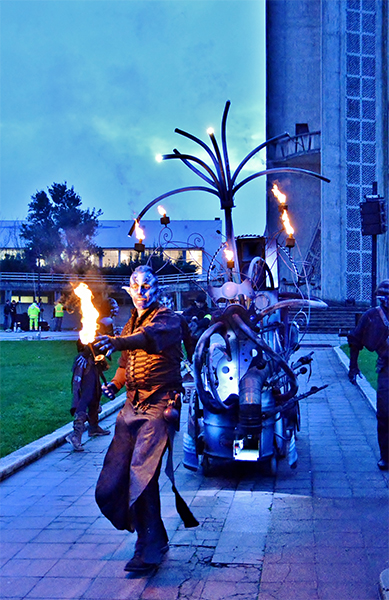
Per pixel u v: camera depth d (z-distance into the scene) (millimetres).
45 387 12047
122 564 4219
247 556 4258
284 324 6891
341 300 29203
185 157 6527
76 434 7281
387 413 6172
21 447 7137
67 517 5133
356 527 4703
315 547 4371
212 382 5785
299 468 6391
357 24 29750
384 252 19734
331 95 29562
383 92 29500
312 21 33375
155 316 4309
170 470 4176
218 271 6797
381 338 6289
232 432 5957
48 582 3971
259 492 5652
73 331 34375
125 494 4219
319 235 32562
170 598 3725
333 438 7633
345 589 3758
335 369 13773
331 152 29469
